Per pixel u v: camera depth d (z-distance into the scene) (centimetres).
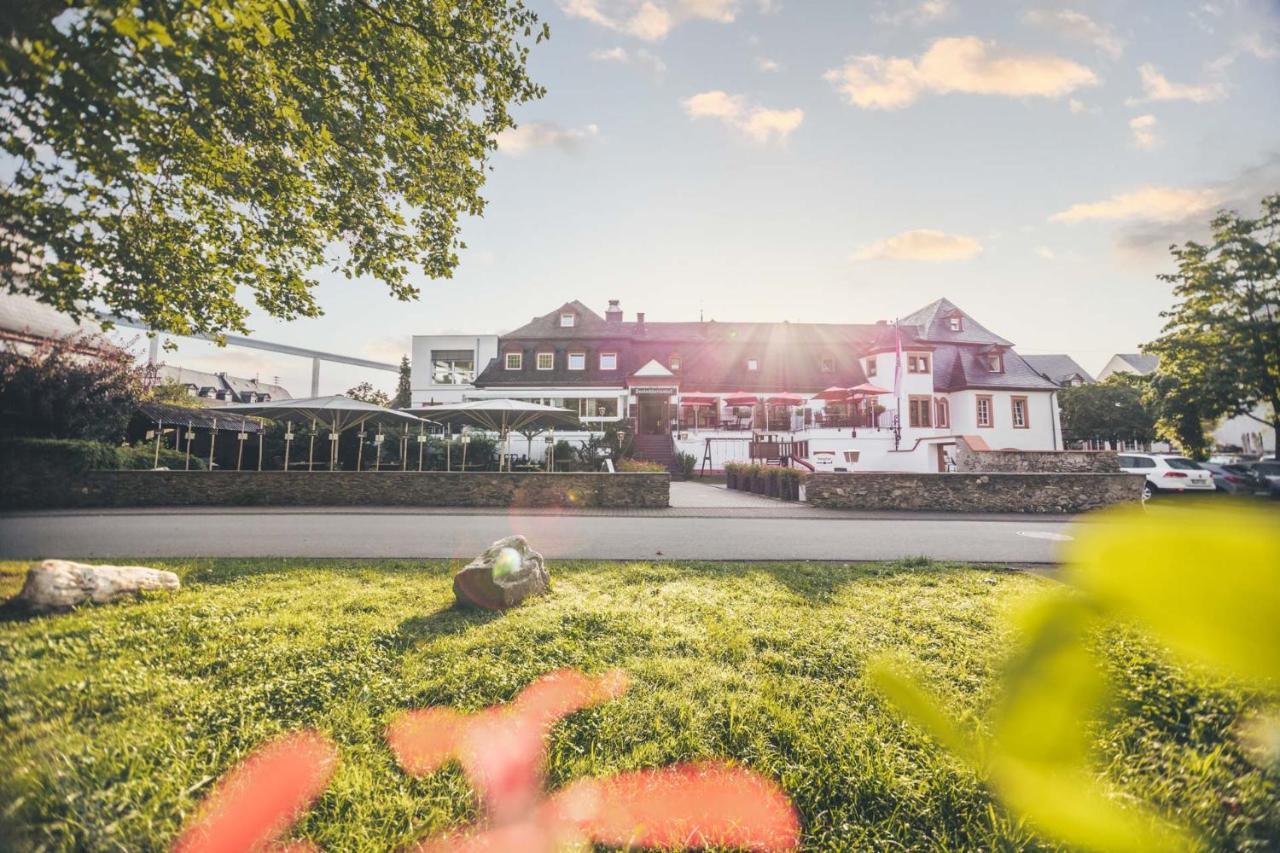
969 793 352
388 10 916
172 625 596
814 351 4338
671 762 394
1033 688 52
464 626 611
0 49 379
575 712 445
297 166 950
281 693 468
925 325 4066
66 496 1670
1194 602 46
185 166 866
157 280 929
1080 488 1716
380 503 1769
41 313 1738
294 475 1761
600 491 1755
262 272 1037
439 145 1082
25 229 651
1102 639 49
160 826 335
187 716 433
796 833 340
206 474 1738
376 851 325
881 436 3195
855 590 755
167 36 451
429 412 2461
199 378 7475
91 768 372
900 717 66
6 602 644
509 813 355
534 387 4012
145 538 1160
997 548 1095
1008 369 3900
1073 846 53
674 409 3809
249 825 339
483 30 1066
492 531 1295
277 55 808
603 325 4425
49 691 457
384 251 1098
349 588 755
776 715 439
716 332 4644
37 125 511
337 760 391
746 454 3456
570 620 629
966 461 2508
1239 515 47
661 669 508
